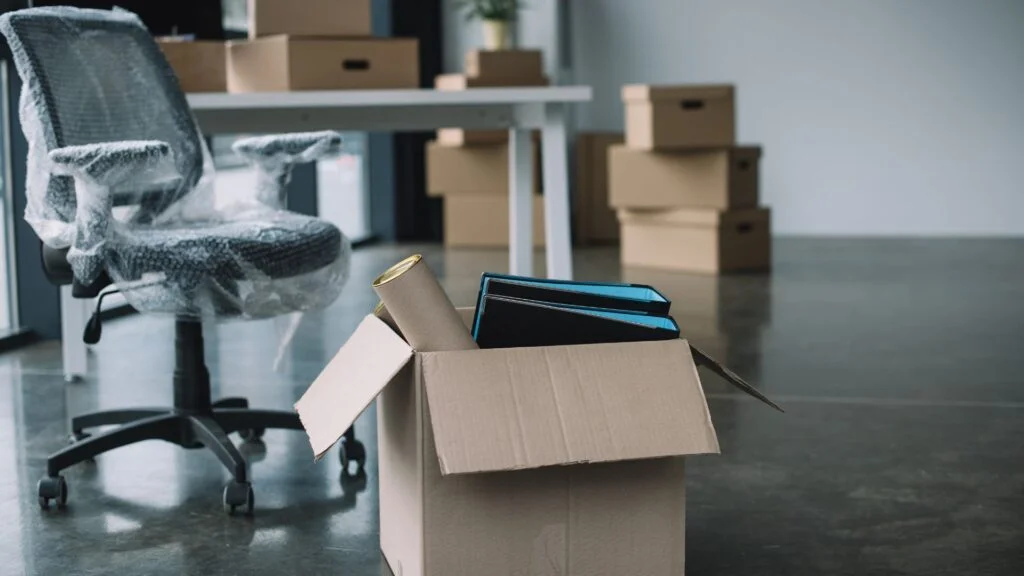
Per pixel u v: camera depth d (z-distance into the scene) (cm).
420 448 148
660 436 146
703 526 195
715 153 525
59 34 219
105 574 176
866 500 208
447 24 680
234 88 300
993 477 221
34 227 208
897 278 506
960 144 700
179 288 200
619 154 554
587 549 154
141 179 206
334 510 204
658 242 552
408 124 299
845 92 706
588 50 725
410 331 153
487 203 636
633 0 718
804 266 553
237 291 203
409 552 158
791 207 719
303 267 211
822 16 702
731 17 711
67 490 216
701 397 150
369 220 678
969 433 253
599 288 168
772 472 225
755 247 544
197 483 220
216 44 290
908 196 707
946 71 696
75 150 193
